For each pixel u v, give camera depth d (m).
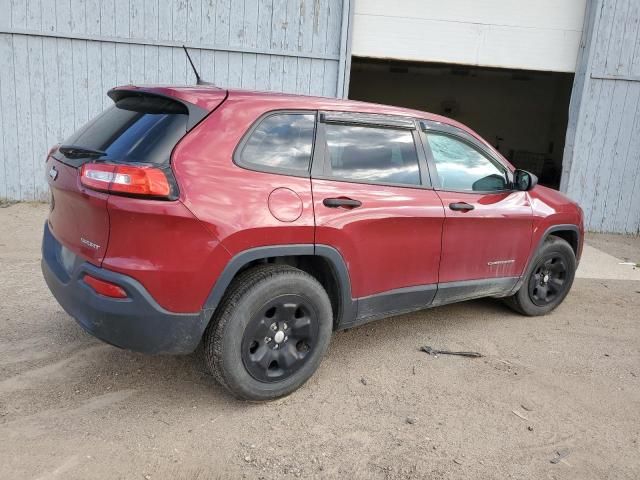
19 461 2.65
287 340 3.29
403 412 3.28
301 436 3.00
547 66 8.82
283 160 3.25
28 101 8.08
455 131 4.19
